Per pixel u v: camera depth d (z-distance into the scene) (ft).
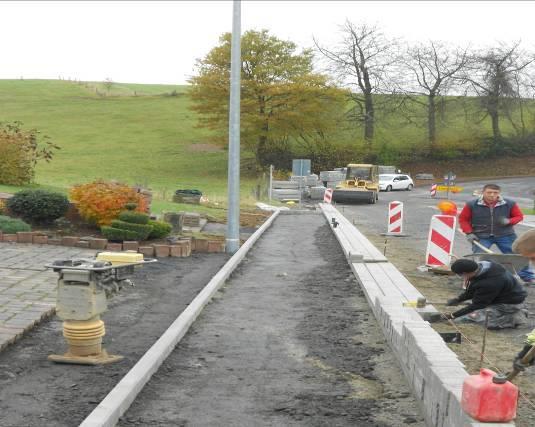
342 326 29.09
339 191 137.49
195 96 203.10
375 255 47.57
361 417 18.30
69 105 311.47
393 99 232.32
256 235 62.54
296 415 18.43
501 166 237.45
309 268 45.96
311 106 199.21
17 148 77.71
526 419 17.63
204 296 33.40
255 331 28.07
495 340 26.48
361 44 225.76
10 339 24.34
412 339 20.44
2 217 51.31
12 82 368.68
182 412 18.56
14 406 18.58
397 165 234.17
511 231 39.42
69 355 22.75
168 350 24.11
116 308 31.65
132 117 292.20
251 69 202.80
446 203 51.85
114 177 189.37
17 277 35.96
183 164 220.02
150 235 51.62
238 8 53.93
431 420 17.04
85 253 45.39
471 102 238.07
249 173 211.00
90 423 16.28
